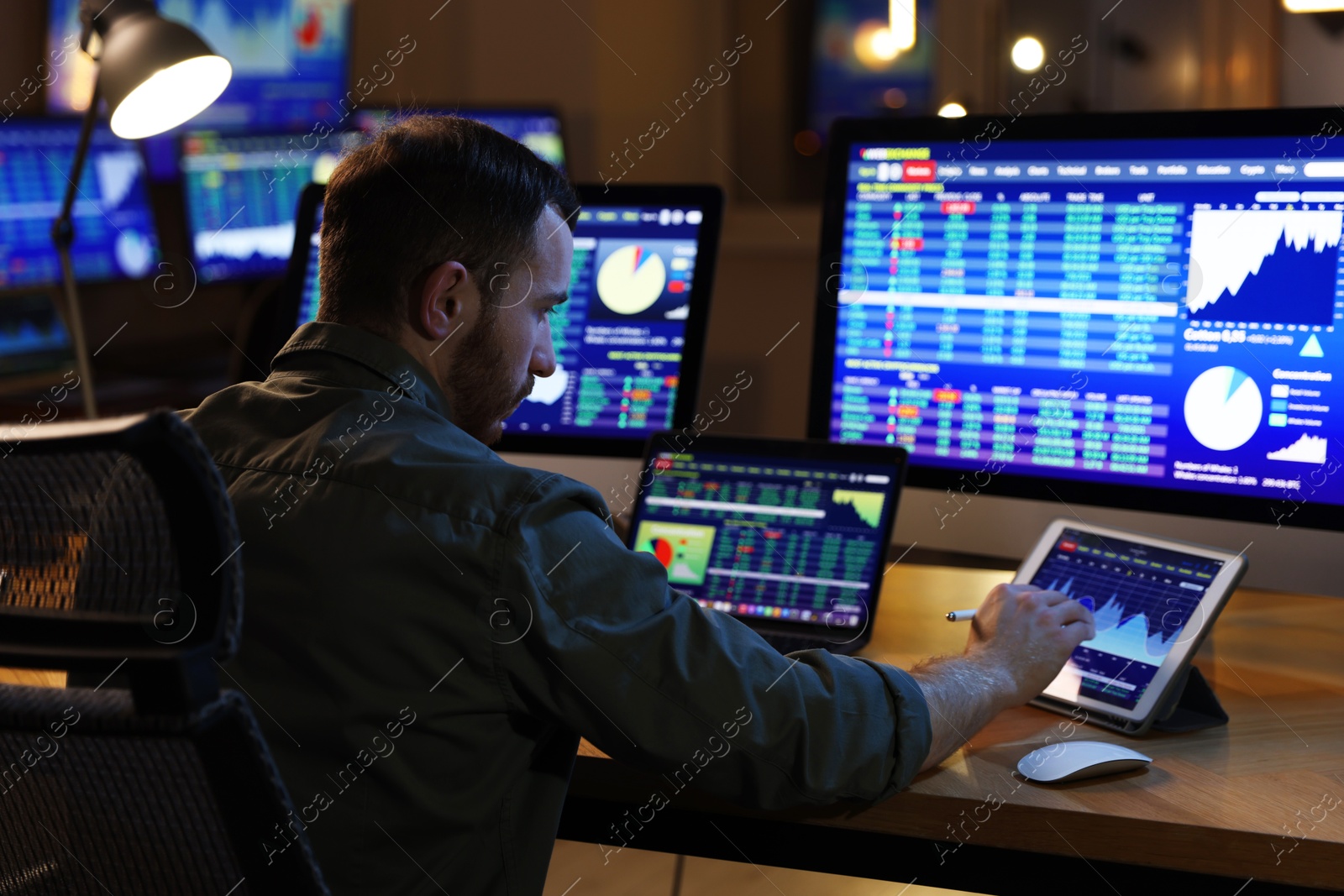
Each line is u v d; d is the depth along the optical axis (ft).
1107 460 3.98
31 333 7.81
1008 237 4.09
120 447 1.59
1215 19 8.72
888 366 4.32
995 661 3.18
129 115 5.32
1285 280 3.67
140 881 2.08
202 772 1.85
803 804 2.74
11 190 7.77
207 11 8.95
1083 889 2.92
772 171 10.23
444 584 2.53
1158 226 3.85
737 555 4.05
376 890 2.60
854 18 9.87
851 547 3.93
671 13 9.75
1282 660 3.67
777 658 2.79
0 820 2.15
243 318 5.99
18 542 1.85
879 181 4.29
